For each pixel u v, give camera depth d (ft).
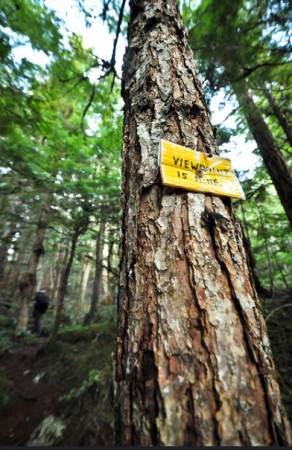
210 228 2.65
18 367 14.38
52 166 15.71
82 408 9.11
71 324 26.86
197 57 10.35
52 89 12.21
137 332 2.24
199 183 2.89
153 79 3.70
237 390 1.84
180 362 1.97
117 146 16.14
